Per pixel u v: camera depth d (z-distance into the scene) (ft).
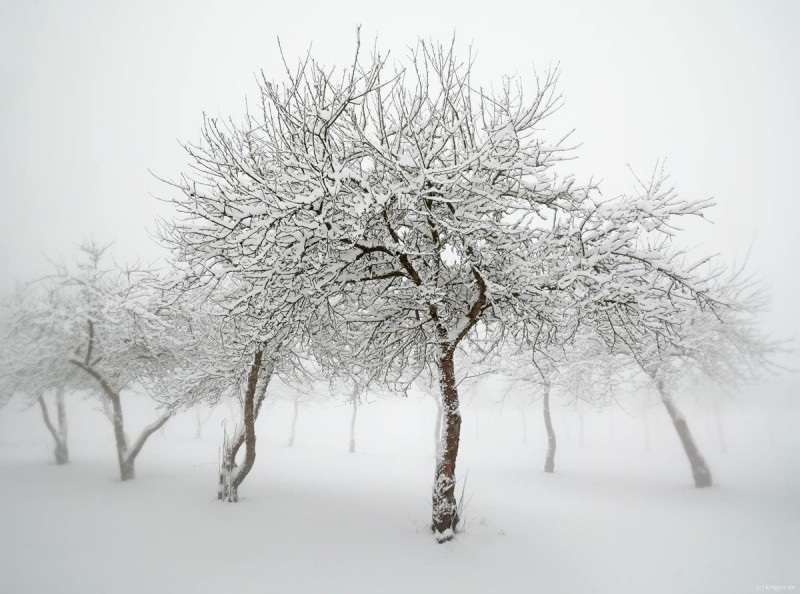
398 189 21.17
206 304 40.29
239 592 18.10
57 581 19.31
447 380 25.09
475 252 23.41
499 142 22.15
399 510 32.12
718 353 51.52
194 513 30.14
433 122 24.29
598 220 23.02
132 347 43.86
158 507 31.86
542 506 38.50
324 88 21.30
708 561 23.95
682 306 28.17
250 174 20.16
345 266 23.39
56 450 53.11
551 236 23.30
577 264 23.06
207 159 23.54
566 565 21.62
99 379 43.83
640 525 32.01
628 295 23.08
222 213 20.34
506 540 24.58
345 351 36.68
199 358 43.04
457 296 26.89
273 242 20.86
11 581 19.29
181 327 43.86
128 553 22.71
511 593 18.03
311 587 18.47
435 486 24.52
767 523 32.86
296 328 26.76
